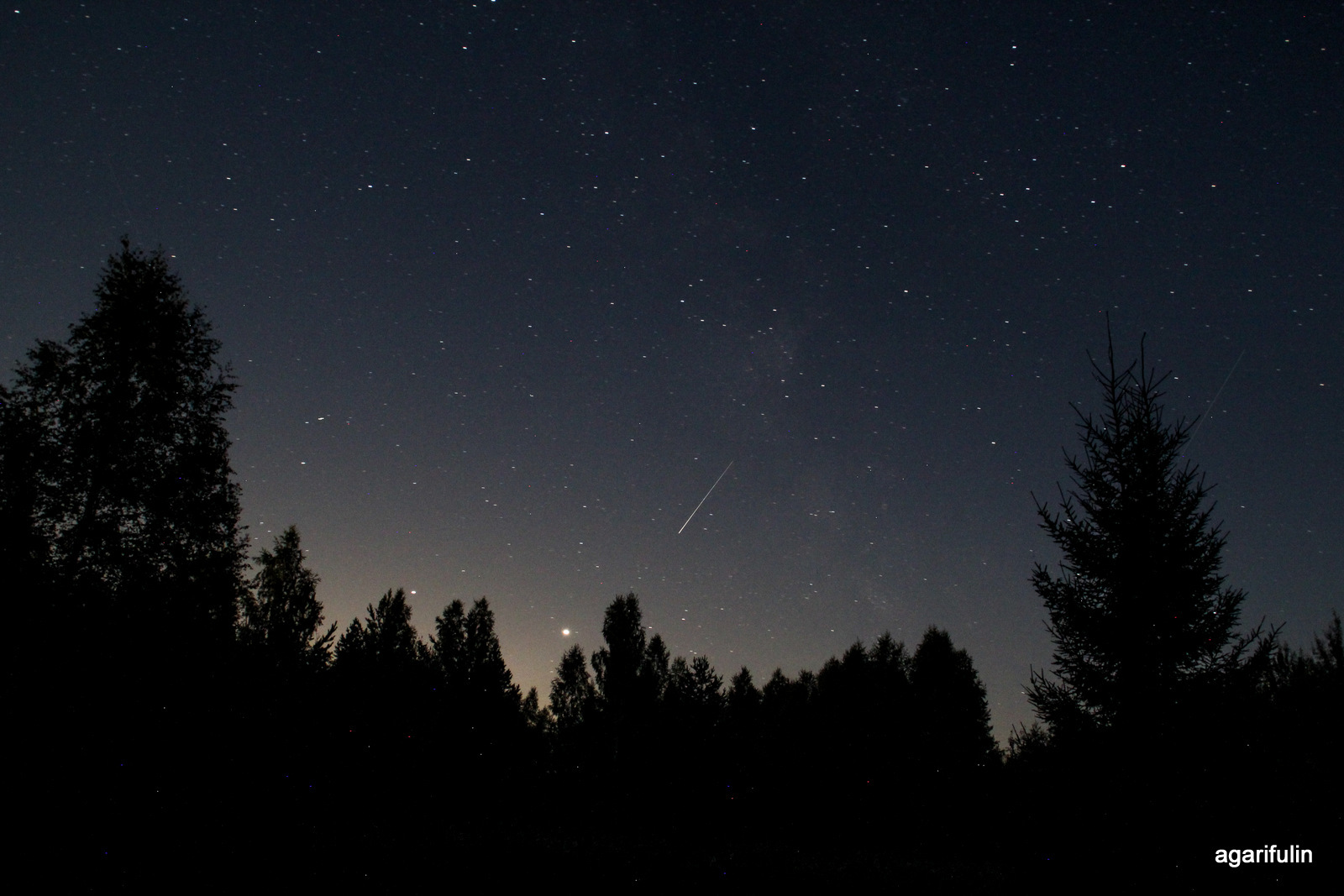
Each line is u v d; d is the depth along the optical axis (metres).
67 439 15.53
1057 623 9.61
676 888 12.95
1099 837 8.54
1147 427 9.66
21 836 9.23
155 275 17.34
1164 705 8.64
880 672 29.38
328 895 10.03
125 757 10.91
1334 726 8.51
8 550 12.23
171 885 9.25
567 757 23.91
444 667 22.61
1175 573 8.94
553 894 11.71
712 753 20.30
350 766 14.88
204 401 17.41
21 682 10.70
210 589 14.16
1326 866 7.59
